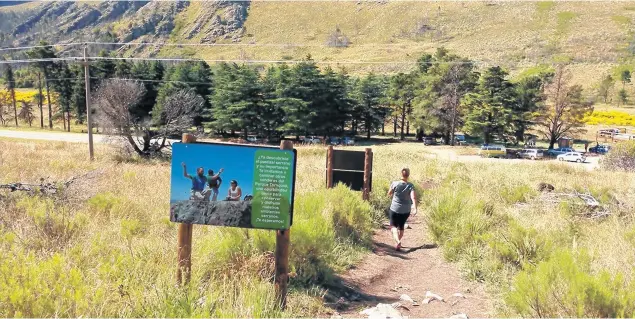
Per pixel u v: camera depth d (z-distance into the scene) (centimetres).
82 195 991
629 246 716
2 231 654
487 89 6462
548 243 742
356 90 7688
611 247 713
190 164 524
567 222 938
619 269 614
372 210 1197
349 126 8844
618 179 1869
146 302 461
